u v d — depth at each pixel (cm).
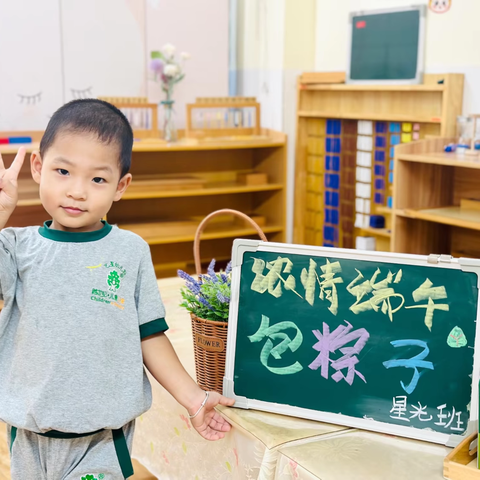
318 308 127
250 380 131
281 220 452
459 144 320
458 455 108
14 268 110
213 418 129
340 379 124
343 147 414
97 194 110
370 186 395
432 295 119
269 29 454
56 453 112
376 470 108
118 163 112
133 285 116
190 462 149
